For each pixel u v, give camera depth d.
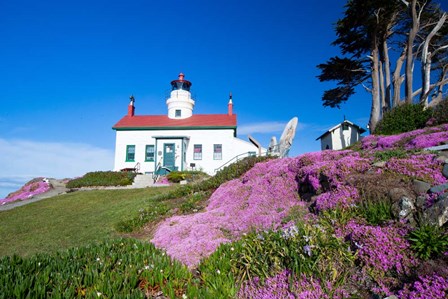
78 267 4.60
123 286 4.12
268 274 4.49
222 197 10.98
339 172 7.39
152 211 12.10
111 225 11.54
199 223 8.56
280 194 9.03
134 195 18.58
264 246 4.92
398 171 6.51
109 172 28.08
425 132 11.98
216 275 4.62
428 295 3.46
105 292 3.86
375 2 20.23
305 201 8.16
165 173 29.77
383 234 4.64
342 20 22.70
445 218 4.55
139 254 5.22
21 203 20.28
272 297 4.00
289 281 4.13
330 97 27.08
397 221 4.99
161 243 8.03
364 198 5.98
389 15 21.77
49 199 19.97
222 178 14.95
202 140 31.64
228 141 31.47
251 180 11.08
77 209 16.11
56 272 4.40
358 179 6.62
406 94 21.19
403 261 4.18
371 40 24.20
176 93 34.91
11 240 11.11
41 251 9.30
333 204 6.28
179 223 9.18
